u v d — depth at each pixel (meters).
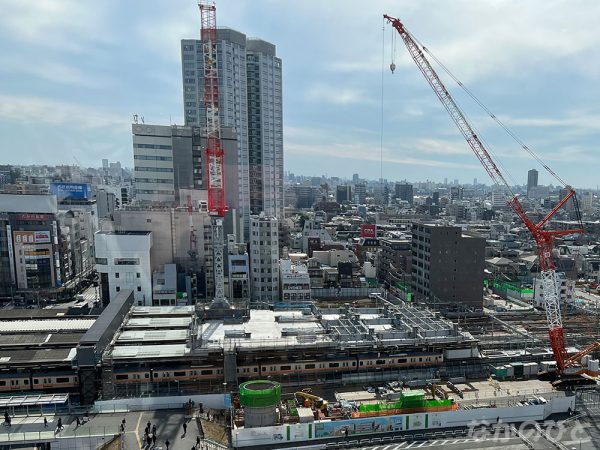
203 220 135.75
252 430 63.88
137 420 65.94
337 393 80.12
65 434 61.66
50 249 140.25
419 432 68.25
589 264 186.25
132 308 103.81
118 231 131.62
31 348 81.06
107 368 75.94
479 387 85.44
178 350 80.25
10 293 138.62
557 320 94.50
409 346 87.25
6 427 62.88
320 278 156.12
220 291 105.81
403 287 147.88
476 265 138.12
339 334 86.25
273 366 82.94
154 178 162.12
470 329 119.12
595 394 83.62
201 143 163.62
